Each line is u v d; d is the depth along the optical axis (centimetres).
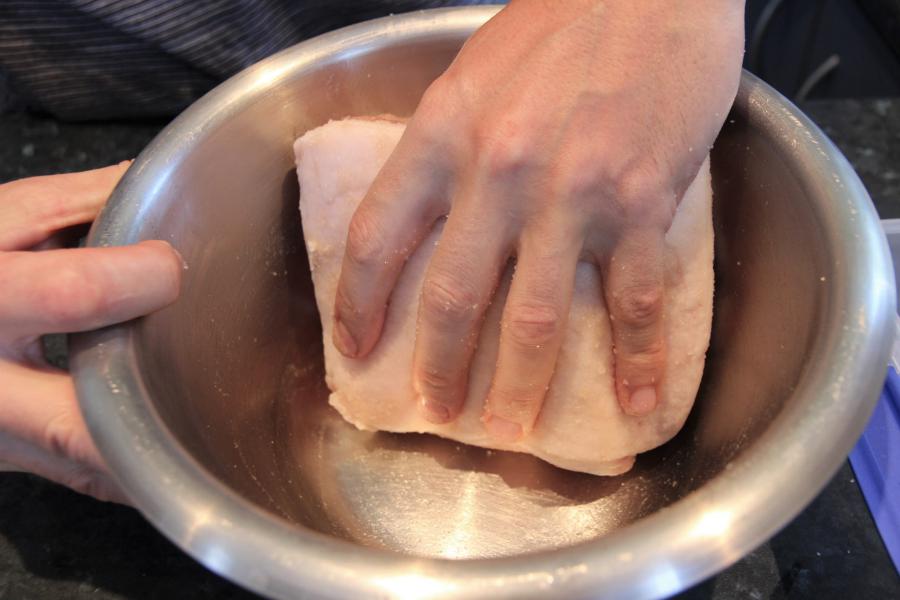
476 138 35
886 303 33
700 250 39
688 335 39
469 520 42
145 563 40
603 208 35
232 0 49
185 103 55
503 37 37
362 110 45
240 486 37
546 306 35
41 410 34
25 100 56
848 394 31
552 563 29
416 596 29
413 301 40
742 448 35
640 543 29
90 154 54
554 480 42
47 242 39
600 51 36
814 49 79
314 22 53
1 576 39
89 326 34
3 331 34
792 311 36
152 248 35
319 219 42
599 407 39
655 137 35
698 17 36
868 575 38
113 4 48
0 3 49
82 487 38
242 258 43
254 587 30
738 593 38
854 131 54
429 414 40
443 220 39
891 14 66
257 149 42
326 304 43
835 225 35
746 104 39
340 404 43
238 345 43
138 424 33
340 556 29
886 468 40
